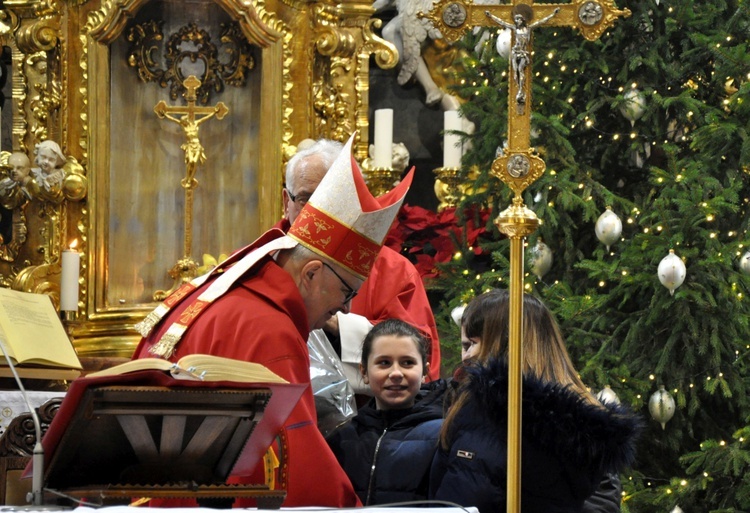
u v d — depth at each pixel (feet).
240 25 84.58
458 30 41.47
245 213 85.87
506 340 44.16
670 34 78.54
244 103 86.58
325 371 50.80
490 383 39.45
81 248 83.97
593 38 41.01
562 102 78.07
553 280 81.10
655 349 74.79
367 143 86.28
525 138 39.60
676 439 73.82
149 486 29.53
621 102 76.84
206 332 41.04
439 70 96.43
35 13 83.82
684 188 73.05
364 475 47.78
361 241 43.09
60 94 84.17
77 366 59.11
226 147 86.48
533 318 44.21
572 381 43.73
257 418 29.81
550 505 39.14
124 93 85.15
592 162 82.38
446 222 84.58
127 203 84.89
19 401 55.36
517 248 37.96
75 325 80.02
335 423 49.78
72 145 84.33
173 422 29.40
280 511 27.94
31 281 82.69
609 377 72.23
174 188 85.92
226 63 86.89
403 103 98.12
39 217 84.69
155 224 85.51
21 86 84.64
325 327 59.72
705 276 71.77
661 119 79.71
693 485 69.77
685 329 73.10
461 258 81.76
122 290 84.48
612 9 40.78
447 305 84.23
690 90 76.13
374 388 50.37
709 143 74.69
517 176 39.32
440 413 49.83
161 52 86.38
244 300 41.83
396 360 50.14
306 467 37.93
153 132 85.87
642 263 72.64
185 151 84.89
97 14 83.71
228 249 85.81
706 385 70.69
